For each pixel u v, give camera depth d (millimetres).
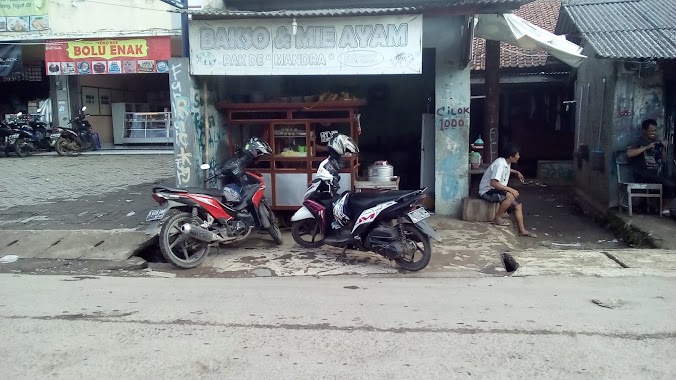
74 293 5383
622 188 9211
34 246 7043
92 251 6906
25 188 10914
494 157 10461
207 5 8172
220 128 8719
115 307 4902
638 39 8961
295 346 3951
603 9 10609
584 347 3875
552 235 8969
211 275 6312
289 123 8484
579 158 12508
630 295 5141
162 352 3865
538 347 3883
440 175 9047
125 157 15852
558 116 14992
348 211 6801
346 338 4094
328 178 7141
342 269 6461
